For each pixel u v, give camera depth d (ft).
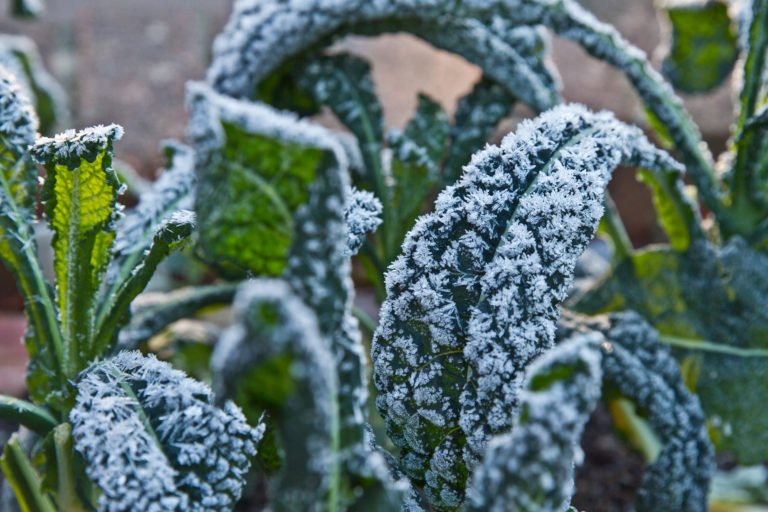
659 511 3.07
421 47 6.25
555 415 1.91
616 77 6.10
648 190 5.97
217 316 4.72
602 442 4.45
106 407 2.24
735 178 3.30
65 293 2.53
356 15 3.38
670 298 3.33
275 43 3.43
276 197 1.96
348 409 2.01
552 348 2.28
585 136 2.40
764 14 3.17
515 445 1.93
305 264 1.94
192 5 6.44
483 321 2.26
